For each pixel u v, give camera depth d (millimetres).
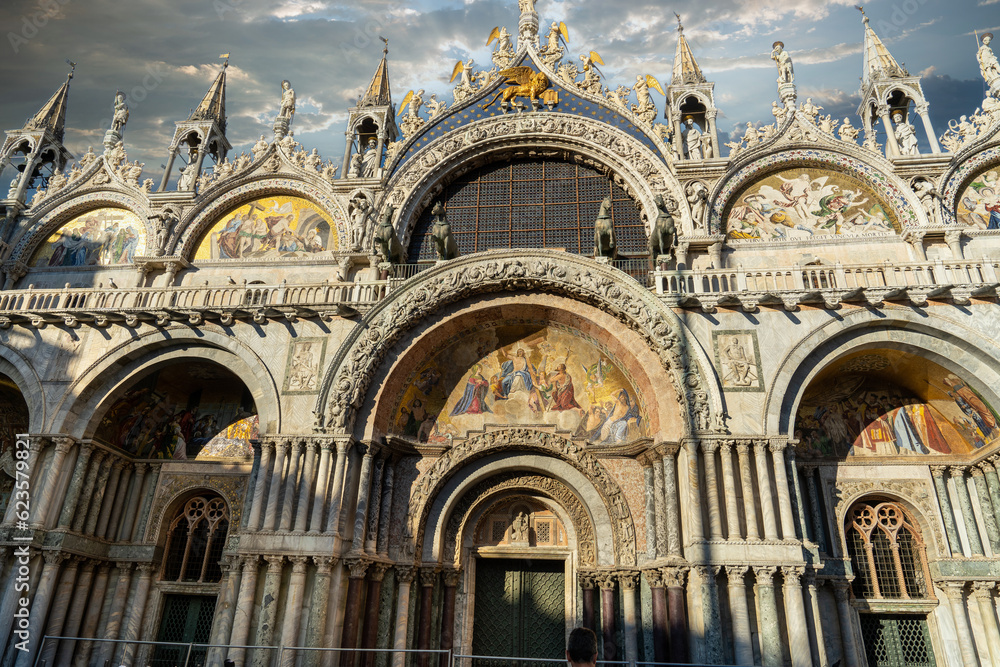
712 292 21016
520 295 22344
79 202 29203
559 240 26875
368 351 21500
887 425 22391
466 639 20875
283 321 22547
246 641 18359
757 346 20391
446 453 22016
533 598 21812
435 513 21672
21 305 25938
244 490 23422
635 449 21172
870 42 27844
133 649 21719
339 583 19250
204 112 30797
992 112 25156
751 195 25875
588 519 21594
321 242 27453
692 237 24625
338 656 18609
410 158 27781
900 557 21359
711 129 27078
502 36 29734
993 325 19656
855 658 19734
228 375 24078
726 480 18781
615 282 21656
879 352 20906
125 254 28328
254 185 28328
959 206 24422
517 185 28203
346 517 20078
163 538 23344
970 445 21594
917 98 26234
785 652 17219
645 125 27062
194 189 28641
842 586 20453
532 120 27828
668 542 19109
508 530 22422
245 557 19203
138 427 24703
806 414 22688
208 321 22719
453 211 28078
